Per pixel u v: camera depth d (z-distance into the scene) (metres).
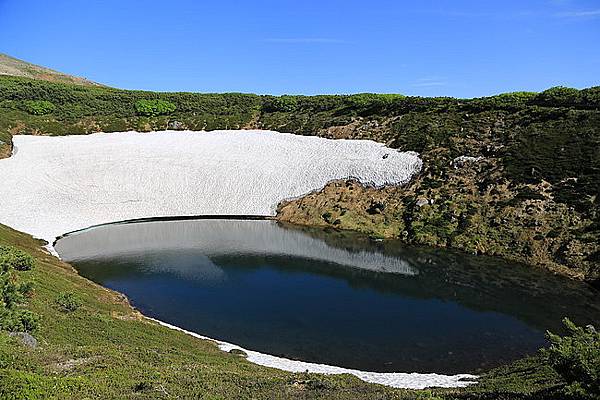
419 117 82.06
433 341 31.39
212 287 41.56
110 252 51.97
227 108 108.88
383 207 63.62
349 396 18.55
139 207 70.06
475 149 67.06
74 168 76.12
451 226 56.47
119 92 116.44
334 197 68.56
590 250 45.56
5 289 25.84
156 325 31.36
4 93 105.75
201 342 29.36
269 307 37.12
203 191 74.06
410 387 23.75
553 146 60.66
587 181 53.06
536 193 54.88
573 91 73.50
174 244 55.59
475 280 43.41
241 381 19.73
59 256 50.00
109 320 28.86
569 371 14.91
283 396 17.94
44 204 65.62
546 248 48.44
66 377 16.23
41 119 99.06
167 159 80.88
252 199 72.38
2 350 17.67
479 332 32.72
